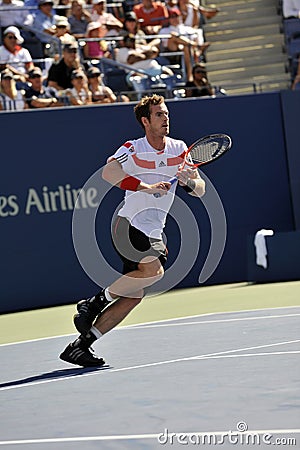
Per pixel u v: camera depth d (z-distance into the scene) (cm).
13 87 2222
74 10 2633
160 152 1103
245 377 940
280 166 2273
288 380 898
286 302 1745
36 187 2100
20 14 2481
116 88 2439
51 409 867
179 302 1912
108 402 874
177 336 1362
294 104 2281
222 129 2242
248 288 2067
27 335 1605
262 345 1178
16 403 920
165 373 1019
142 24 2664
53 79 2311
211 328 1427
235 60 2980
